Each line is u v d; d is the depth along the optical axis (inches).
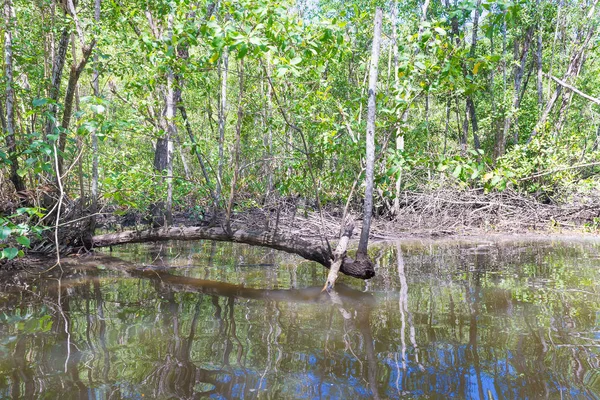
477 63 199.8
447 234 414.0
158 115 287.3
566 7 577.0
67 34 306.5
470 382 100.7
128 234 305.7
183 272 243.8
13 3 303.1
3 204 278.5
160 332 139.4
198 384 101.3
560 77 644.7
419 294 185.6
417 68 204.8
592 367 107.7
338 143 248.1
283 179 295.7
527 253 293.7
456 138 730.8
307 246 236.2
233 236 262.1
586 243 340.8
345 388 98.3
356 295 186.4
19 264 259.3
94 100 201.2
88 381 103.4
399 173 209.6
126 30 294.2
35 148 227.1
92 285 211.2
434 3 528.7
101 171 321.4
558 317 148.3
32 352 122.5
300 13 523.8
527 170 421.7
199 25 210.1
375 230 420.8
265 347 125.4
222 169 348.8
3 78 283.7
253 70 298.8
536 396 93.2
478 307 163.0
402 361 113.9
